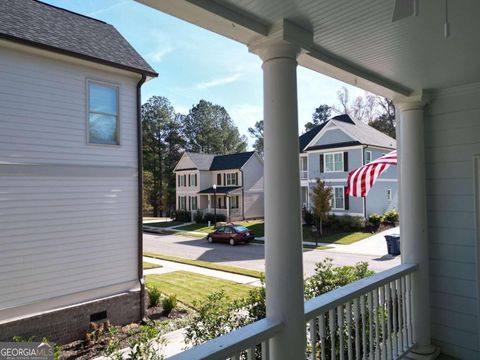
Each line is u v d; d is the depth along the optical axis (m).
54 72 6.16
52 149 6.10
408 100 3.60
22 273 5.68
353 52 2.50
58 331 5.94
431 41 2.32
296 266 2.00
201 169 29.11
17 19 6.27
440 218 3.76
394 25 2.06
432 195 3.81
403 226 3.66
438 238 3.77
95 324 6.09
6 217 5.57
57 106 6.18
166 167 39.44
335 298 2.42
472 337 3.50
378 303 2.98
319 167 21.73
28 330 5.64
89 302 6.33
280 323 1.96
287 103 2.05
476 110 3.50
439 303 3.74
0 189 5.52
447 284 3.69
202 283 9.09
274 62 2.07
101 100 6.78
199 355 1.57
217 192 27.36
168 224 27.62
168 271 10.80
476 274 3.50
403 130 3.67
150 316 6.89
